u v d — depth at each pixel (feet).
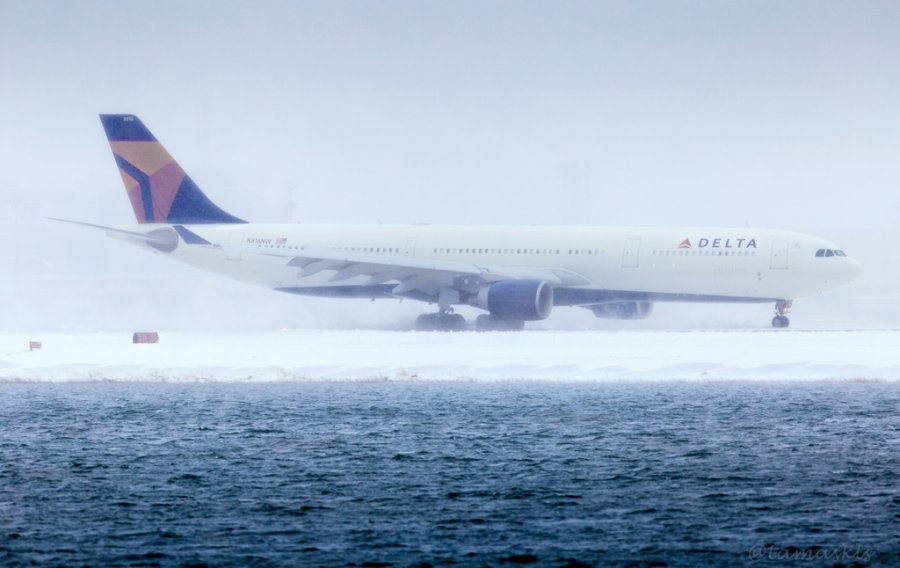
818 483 326.85
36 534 278.05
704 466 351.46
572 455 369.30
